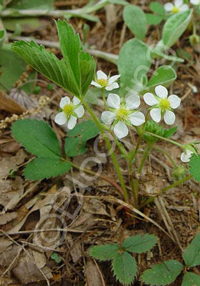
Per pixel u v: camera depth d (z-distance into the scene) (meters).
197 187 0.17
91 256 0.14
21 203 0.15
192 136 0.19
